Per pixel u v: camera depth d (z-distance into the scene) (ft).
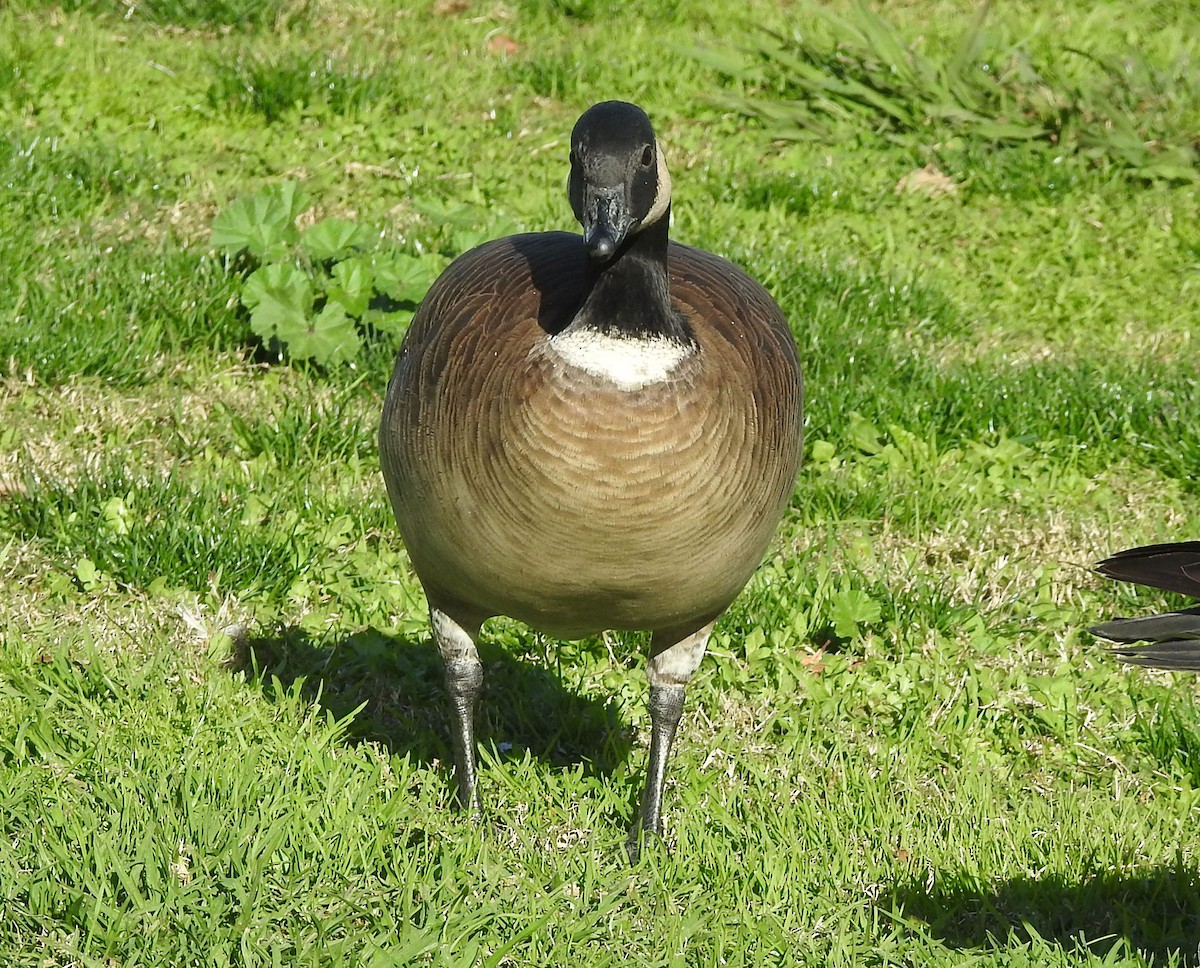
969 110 59.72
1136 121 59.52
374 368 40.52
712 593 23.86
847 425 40.47
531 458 21.68
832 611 33.17
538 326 22.57
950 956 23.88
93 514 34.06
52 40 57.93
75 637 30.73
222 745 27.68
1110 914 25.50
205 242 45.09
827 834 27.02
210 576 32.99
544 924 23.56
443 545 23.73
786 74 61.98
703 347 22.79
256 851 24.23
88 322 40.34
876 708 31.22
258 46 60.08
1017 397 41.96
